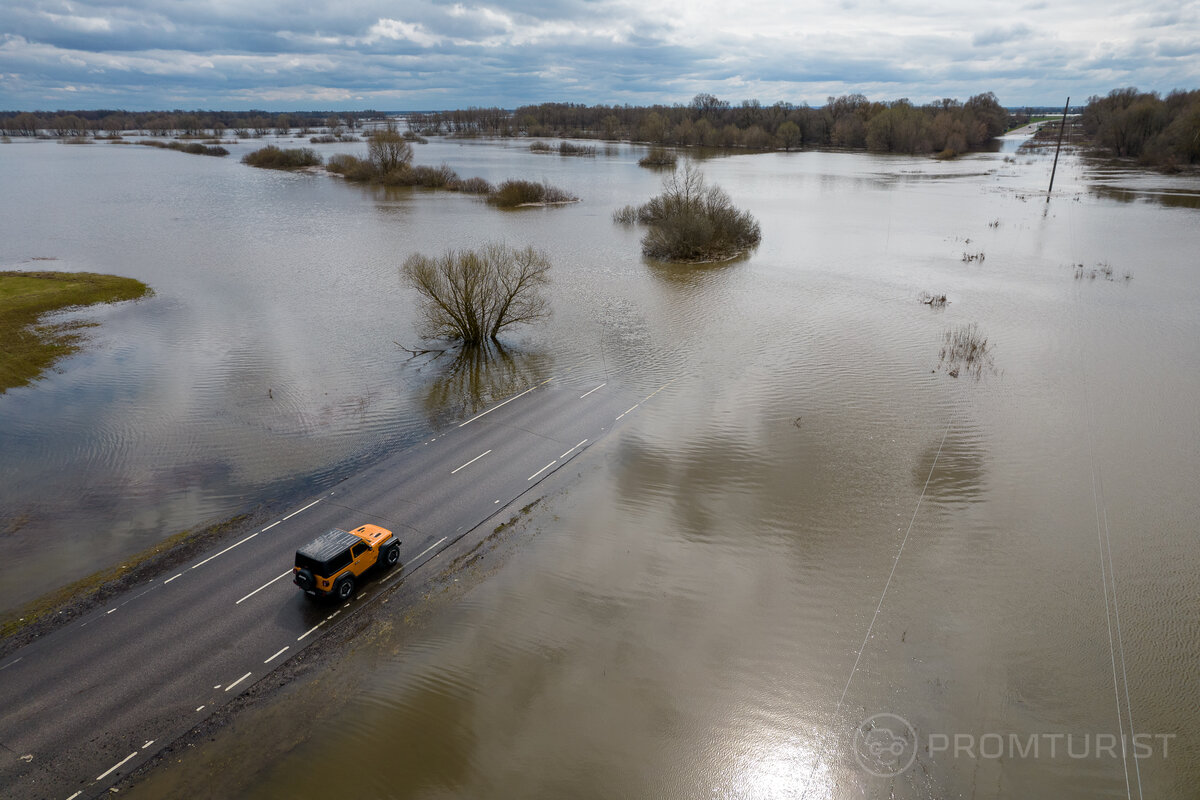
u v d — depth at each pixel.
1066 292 64.94
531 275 55.47
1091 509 31.42
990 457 36.03
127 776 19.39
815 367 48.28
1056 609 25.53
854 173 166.12
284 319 59.31
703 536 30.17
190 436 39.00
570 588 27.08
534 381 47.00
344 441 38.62
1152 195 118.81
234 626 24.83
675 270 77.19
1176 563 27.75
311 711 21.61
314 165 181.12
